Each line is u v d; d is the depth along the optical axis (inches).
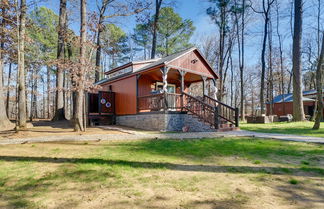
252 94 1352.1
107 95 466.9
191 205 74.7
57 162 134.0
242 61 757.3
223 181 99.7
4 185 95.0
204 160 140.7
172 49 839.7
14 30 300.2
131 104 427.5
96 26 332.2
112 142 223.8
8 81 628.4
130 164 129.0
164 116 346.0
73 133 290.4
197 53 449.7
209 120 344.2
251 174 110.0
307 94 874.1
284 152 162.2
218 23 732.0
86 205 75.2
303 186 92.7
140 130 358.3
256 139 234.7
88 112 437.1
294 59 507.5
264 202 77.0
